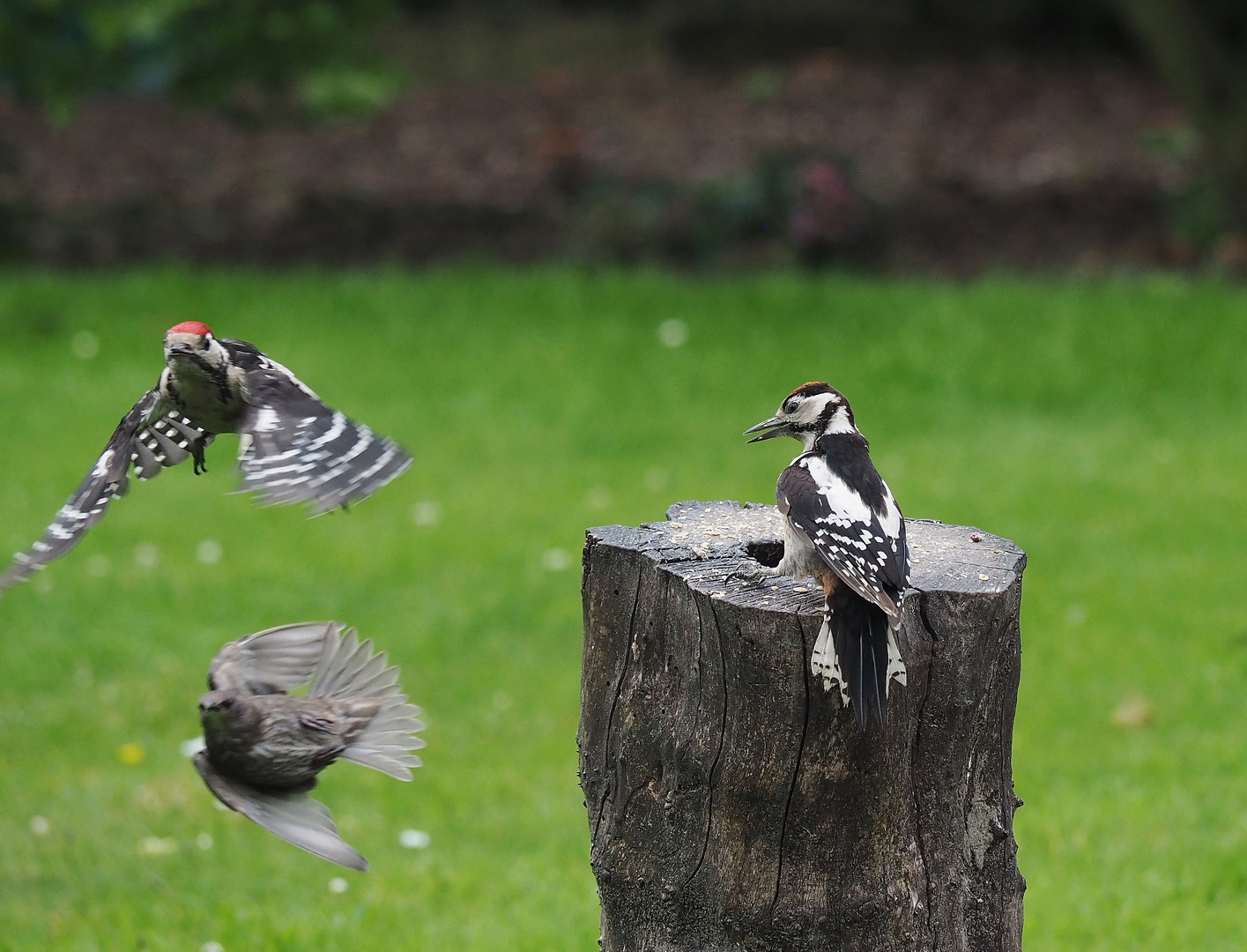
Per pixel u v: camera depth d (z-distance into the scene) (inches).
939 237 884.0
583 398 650.8
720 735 217.5
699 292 781.9
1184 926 308.8
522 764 390.6
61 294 770.8
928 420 625.3
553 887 331.0
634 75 1279.5
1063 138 1082.7
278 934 307.9
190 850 351.9
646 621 226.8
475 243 887.1
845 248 837.2
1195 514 525.0
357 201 943.0
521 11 1466.5
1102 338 694.5
